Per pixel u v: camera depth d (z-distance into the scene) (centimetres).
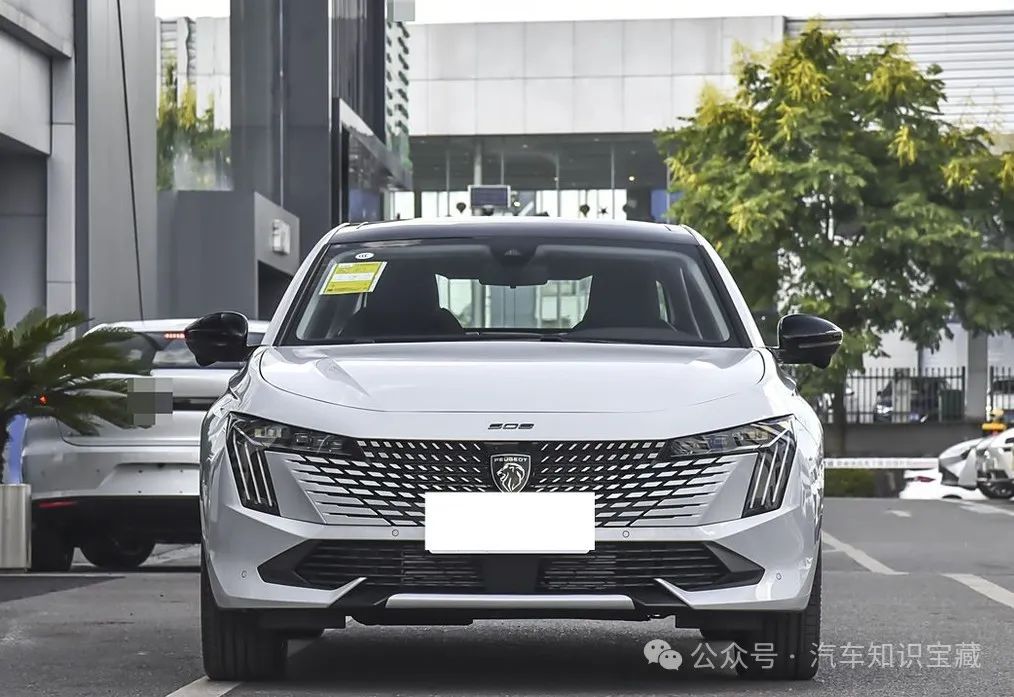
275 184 6594
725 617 1384
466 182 11131
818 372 7894
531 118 11044
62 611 2042
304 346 1577
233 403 1441
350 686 1445
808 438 1432
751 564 1376
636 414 1381
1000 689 1460
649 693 1412
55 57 4303
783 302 7938
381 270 1659
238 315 1633
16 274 4316
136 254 4712
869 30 11356
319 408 1395
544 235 1714
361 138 7219
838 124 7900
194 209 5509
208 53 5862
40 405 2533
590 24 11000
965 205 7956
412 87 11119
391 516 1359
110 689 1435
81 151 4319
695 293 1648
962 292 7919
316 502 1367
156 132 5038
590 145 11062
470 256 1675
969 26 11375
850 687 1460
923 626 1923
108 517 2517
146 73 4838
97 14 4403
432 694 1401
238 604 1379
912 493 6588
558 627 1911
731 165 7962
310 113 6638
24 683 1471
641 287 1644
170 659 1622
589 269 1661
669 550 1365
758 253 7838
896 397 8650
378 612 1365
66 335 4231
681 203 8006
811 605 1453
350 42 7456
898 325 8062
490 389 1402
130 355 2566
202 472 1442
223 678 1477
